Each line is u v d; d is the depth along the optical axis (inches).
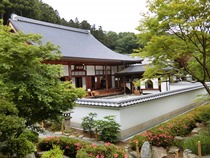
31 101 147.4
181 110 452.1
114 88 777.6
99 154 152.9
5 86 124.4
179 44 248.4
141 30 263.0
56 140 202.5
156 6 242.4
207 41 255.3
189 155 190.2
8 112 111.8
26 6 1010.1
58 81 170.9
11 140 113.5
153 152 201.3
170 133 241.1
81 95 178.2
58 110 158.1
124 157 153.3
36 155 174.4
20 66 135.0
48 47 158.1
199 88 554.9
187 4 218.1
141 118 309.0
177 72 294.0
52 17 1282.0
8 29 162.7
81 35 900.6
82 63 663.1
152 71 288.5
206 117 313.4
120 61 741.3
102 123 250.1
